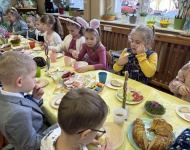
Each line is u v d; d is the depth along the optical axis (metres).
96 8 3.14
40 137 0.88
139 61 1.49
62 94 1.16
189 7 2.21
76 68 1.56
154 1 2.65
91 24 1.83
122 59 1.56
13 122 0.76
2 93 0.83
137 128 0.79
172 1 2.46
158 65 2.48
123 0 2.97
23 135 0.79
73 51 2.18
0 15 3.85
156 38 2.34
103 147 0.70
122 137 0.79
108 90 1.23
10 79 0.81
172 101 1.10
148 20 2.66
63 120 0.55
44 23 2.52
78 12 3.52
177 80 1.44
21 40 2.66
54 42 2.56
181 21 2.31
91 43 1.83
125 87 0.93
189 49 2.14
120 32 2.77
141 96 1.13
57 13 4.11
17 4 4.25
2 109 0.80
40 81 1.33
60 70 1.54
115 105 1.05
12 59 0.80
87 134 0.58
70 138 0.60
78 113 0.54
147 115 0.96
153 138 0.75
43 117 1.05
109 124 0.87
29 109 0.89
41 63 1.61
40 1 4.38
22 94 0.97
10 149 1.21
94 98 0.58
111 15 3.09
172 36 2.18
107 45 3.08
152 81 2.60
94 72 1.52
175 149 0.57
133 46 1.54
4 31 2.85
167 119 0.93
